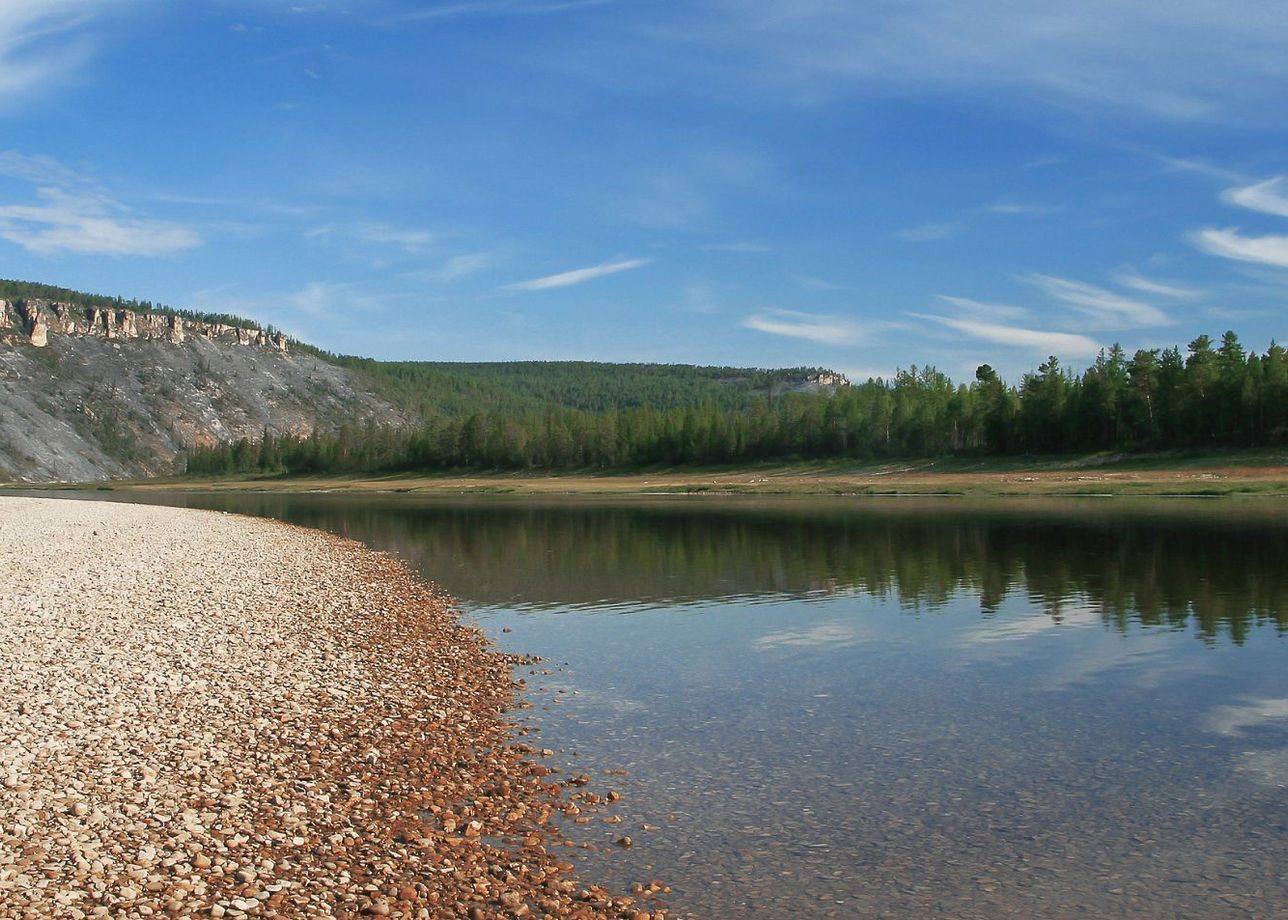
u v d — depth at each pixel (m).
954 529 58.25
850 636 25.77
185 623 25.34
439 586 36.62
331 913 9.75
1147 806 13.34
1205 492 82.62
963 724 17.41
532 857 11.73
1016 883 11.09
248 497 148.50
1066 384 127.94
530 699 19.48
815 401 168.12
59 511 83.88
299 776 13.99
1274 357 106.75
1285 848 11.91
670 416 181.88
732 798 13.84
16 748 13.85
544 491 136.62
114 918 9.20
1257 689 19.50
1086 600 30.64
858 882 11.14
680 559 45.06
